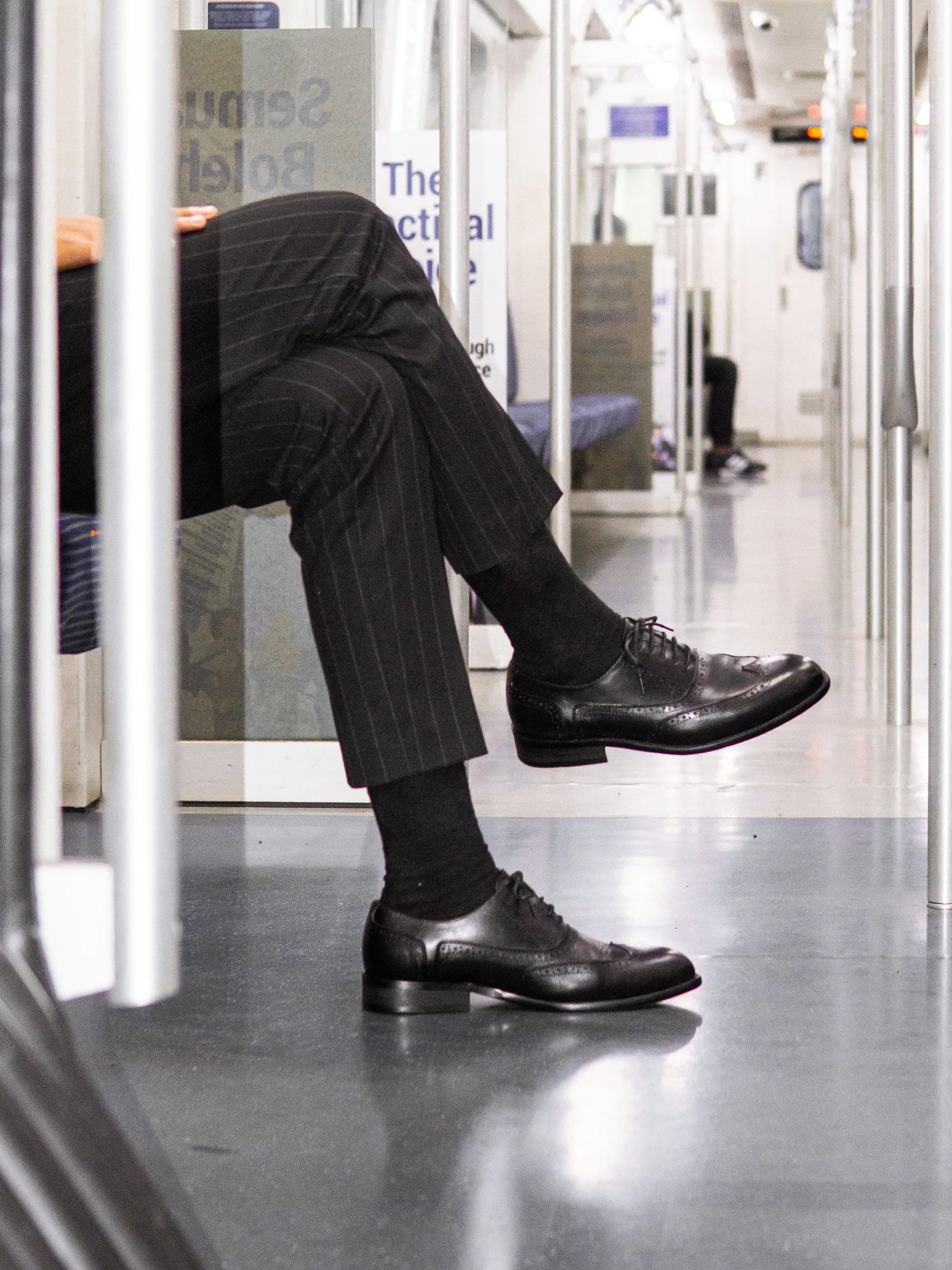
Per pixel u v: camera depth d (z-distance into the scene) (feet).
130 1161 3.13
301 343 5.57
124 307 2.75
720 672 6.31
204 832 9.09
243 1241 3.97
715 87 54.75
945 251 6.40
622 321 32.55
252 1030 5.63
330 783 9.89
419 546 5.55
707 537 28.40
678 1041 5.46
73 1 9.00
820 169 65.72
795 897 7.40
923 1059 5.28
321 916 7.19
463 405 5.62
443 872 5.79
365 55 9.29
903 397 12.17
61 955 3.05
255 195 9.39
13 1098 2.95
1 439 2.67
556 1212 4.14
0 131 2.63
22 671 2.78
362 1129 4.70
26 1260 2.80
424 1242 3.97
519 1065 5.24
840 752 11.44
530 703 6.34
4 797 2.85
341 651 5.58
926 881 7.72
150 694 2.81
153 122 2.74
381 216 5.58
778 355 67.36
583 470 33.53
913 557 18.86
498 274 15.08
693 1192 4.26
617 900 7.38
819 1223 4.08
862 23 24.84
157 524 2.78
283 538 9.79
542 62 29.43
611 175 32.65
